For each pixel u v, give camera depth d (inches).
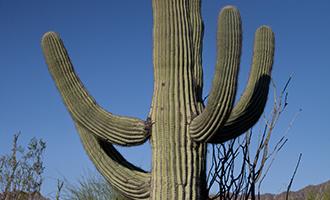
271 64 199.0
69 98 190.2
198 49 209.5
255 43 201.3
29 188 296.2
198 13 215.6
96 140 195.3
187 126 183.0
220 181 204.2
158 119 184.7
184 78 188.1
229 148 206.7
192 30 210.7
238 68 174.1
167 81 187.5
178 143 181.8
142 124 186.5
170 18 191.3
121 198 336.5
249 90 192.7
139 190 188.1
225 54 172.9
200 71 206.7
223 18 175.3
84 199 341.4
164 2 192.5
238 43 174.1
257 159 203.9
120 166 193.0
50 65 192.2
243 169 204.4
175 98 185.6
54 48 192.1
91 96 192.2
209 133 177.9
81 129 197.8
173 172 179.8
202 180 187.2
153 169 183.8
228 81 172.6
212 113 174.7
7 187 290.0
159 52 190.7
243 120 189.0
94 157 194.9
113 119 188.2
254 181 202.1
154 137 184.7
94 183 349.4
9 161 293.3
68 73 191.5
